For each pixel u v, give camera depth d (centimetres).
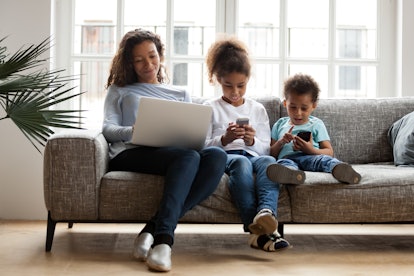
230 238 304
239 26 377
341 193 256
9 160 352
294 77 300
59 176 256
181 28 376
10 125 351
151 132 257
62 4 366
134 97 288
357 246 285
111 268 235
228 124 293
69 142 256
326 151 289
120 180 258
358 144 321
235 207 259
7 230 319
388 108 327
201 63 376
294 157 286
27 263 243
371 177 261
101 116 373
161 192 256
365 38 381
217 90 374
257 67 377
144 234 250
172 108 255
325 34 379
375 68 379
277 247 241
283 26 375
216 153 256
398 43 370
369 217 258
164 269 228
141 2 373
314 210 256
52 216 260
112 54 372
